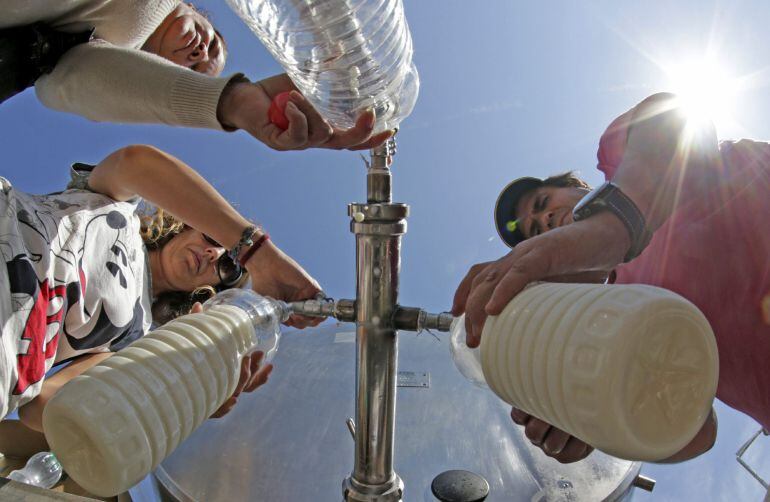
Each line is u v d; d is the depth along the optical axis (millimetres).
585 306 650
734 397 1339
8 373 1182
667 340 620
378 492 955
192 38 1876
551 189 2400
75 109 1255
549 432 972
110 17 1295
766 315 1186
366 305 938
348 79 908
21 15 1135
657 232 1310
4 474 1689
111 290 1518
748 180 1205
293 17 828
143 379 688
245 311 911
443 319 947
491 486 1263
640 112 1019
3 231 1224
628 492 1312
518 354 689
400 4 875
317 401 1591
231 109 1016
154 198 1512
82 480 674
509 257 821
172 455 1386
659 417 625
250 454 1372
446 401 1597
